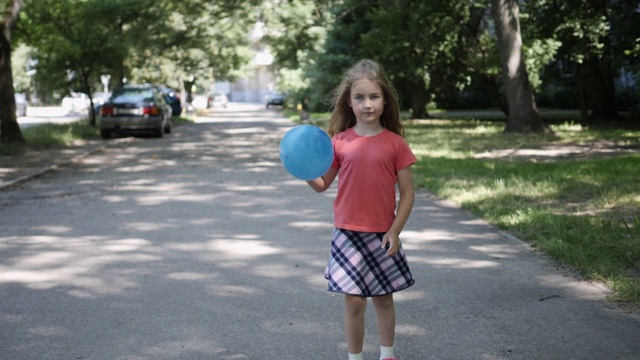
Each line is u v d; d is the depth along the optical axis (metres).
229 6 37.94
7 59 21.56
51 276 6.49
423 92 34.66
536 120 22.55
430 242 7.65
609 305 5.26
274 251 7.45
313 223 9.04
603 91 27.94
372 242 3.91
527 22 25.08
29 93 86.56
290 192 11.78
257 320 5.16
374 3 32.66
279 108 70.88
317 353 4.49
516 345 4.55
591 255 6.45
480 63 27.28
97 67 29.30
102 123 25.58
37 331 4.96
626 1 26.11
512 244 7.43
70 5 27.34
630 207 8.77
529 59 24.30
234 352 4.52
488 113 42.97
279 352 4.52
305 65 40.66
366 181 3.89
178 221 9.25
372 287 3.89
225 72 49.91
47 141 22.17
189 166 16.03
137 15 33.16
